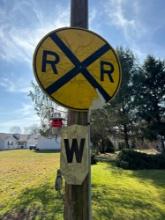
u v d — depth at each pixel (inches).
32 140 2011.6
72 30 70.9
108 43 73.4
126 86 670.5
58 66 68.4
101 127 489.7
